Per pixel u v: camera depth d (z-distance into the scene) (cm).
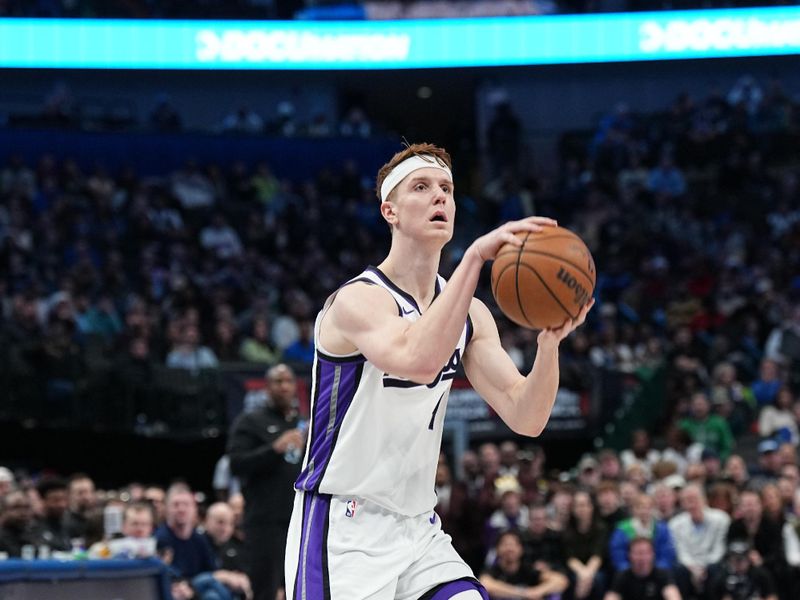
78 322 1975
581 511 1320
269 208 2798
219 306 2122
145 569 855
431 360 405
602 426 1948
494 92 3303
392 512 452
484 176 3200
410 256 450
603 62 2808
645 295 2548
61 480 1151
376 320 425
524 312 424
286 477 962
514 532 1255
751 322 2344
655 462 1550
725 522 1344
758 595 1284
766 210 2920
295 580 451
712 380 2073
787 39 2784
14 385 1666
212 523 1150
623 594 1229
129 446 1723
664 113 3186
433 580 446
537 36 2812
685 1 2906
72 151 2803
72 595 808
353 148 3047
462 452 1772
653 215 2902
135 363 1722
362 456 446
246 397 1722
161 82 3122
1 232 2306
